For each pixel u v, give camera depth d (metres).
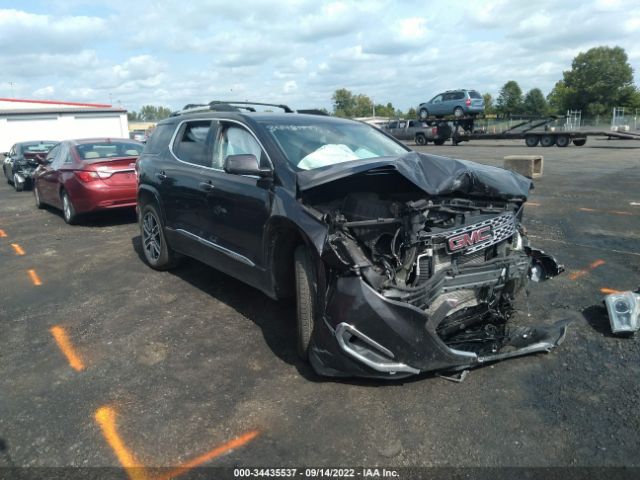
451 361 3.16
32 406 3.24
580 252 6.02
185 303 4.93
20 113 38.19
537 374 3.38
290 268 3.91
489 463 2.58
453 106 31.81
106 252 7.06
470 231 3.30
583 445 2.68
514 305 4.47
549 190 10.88
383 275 3.16
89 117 41.56
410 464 2.60
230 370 3.60
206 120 5.11
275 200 3.70
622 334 3.84
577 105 88.62
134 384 3.46
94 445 2.84
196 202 4.83
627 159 18.09
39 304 5.08
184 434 2.90
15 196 14.04
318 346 3.28
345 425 2.92
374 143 4.73
